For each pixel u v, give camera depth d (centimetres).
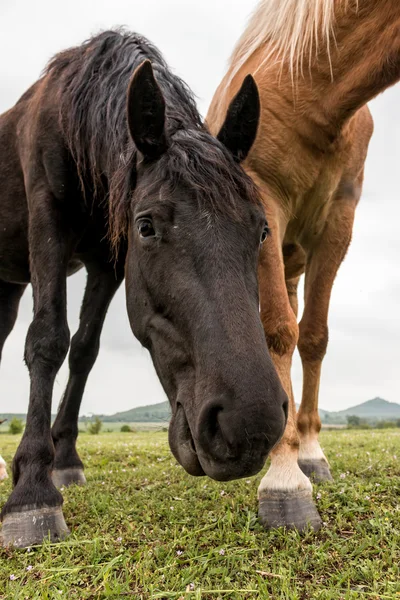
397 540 239
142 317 238
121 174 252
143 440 858
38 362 290
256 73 341
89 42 362
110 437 1060
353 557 227
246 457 179
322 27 306
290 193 328
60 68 364
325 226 358
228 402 182
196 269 208
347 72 306
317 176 331
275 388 186
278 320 289
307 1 316
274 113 320
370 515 272
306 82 316
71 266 469
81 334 414
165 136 235
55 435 409
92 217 350
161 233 217
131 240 251
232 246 211
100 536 257
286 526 250
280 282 296
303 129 318
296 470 268
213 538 247
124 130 277
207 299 202
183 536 250
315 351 367
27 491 259
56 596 193
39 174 334
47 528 253
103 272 416
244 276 210
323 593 192
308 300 368
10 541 247
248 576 210
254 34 369
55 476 391
